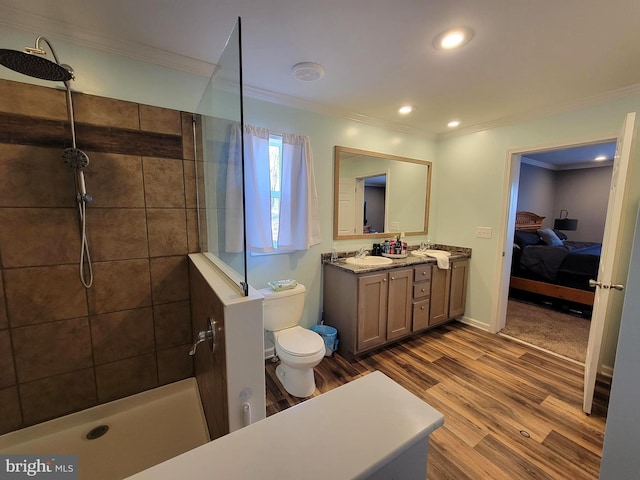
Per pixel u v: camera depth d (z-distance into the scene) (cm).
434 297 295
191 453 44
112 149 165
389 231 320
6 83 137
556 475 139
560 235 538
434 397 197
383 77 199
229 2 129
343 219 283
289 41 159
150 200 179
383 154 300
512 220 295
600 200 554
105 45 159
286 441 47
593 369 175
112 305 173
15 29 141
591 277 333
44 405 160
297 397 199
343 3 129
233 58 115
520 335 295
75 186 156
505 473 140
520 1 126
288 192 241
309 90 221
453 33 150
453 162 333
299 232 249
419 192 338
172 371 196
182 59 180
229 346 107
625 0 123
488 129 297
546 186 589
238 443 46
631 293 102
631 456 105
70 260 159
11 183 142
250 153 217
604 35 149
